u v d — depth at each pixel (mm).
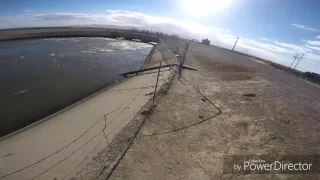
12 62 32094
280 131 12375
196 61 36000
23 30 59531
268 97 18375
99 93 21219
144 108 15461
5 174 9875
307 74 38125
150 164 9578
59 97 20641
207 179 8789
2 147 11875
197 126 12977
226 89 20469
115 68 34594
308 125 13211
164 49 50969
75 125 14227
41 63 33062
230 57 46031
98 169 9492
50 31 64188
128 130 12516
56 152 11375
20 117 16234
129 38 79625
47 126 14195
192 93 18812
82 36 71625
